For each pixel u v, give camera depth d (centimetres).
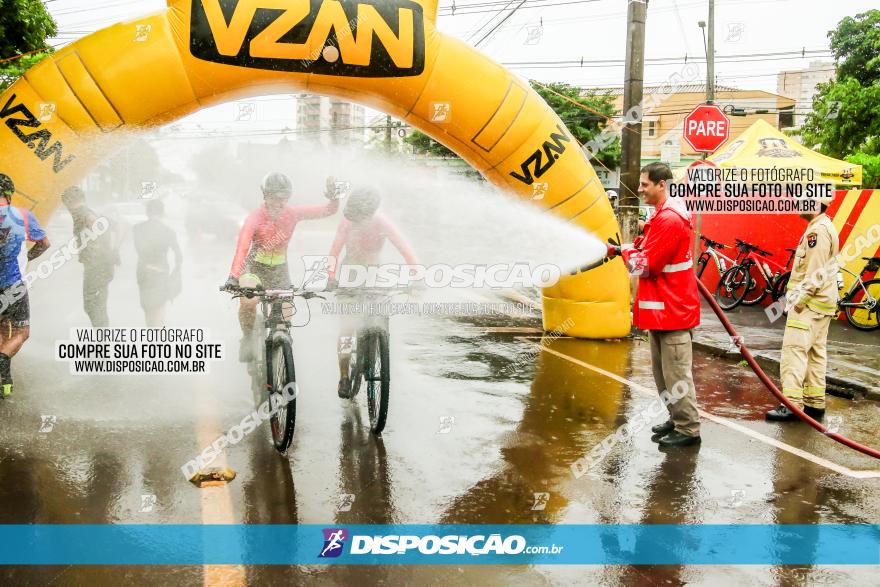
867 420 605
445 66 727
